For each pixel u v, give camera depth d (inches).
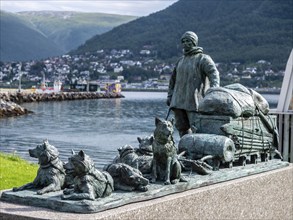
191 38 319.6
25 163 605.6
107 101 3661.4
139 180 209.9
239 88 306.0
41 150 207.3
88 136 1392.7
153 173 228.5
